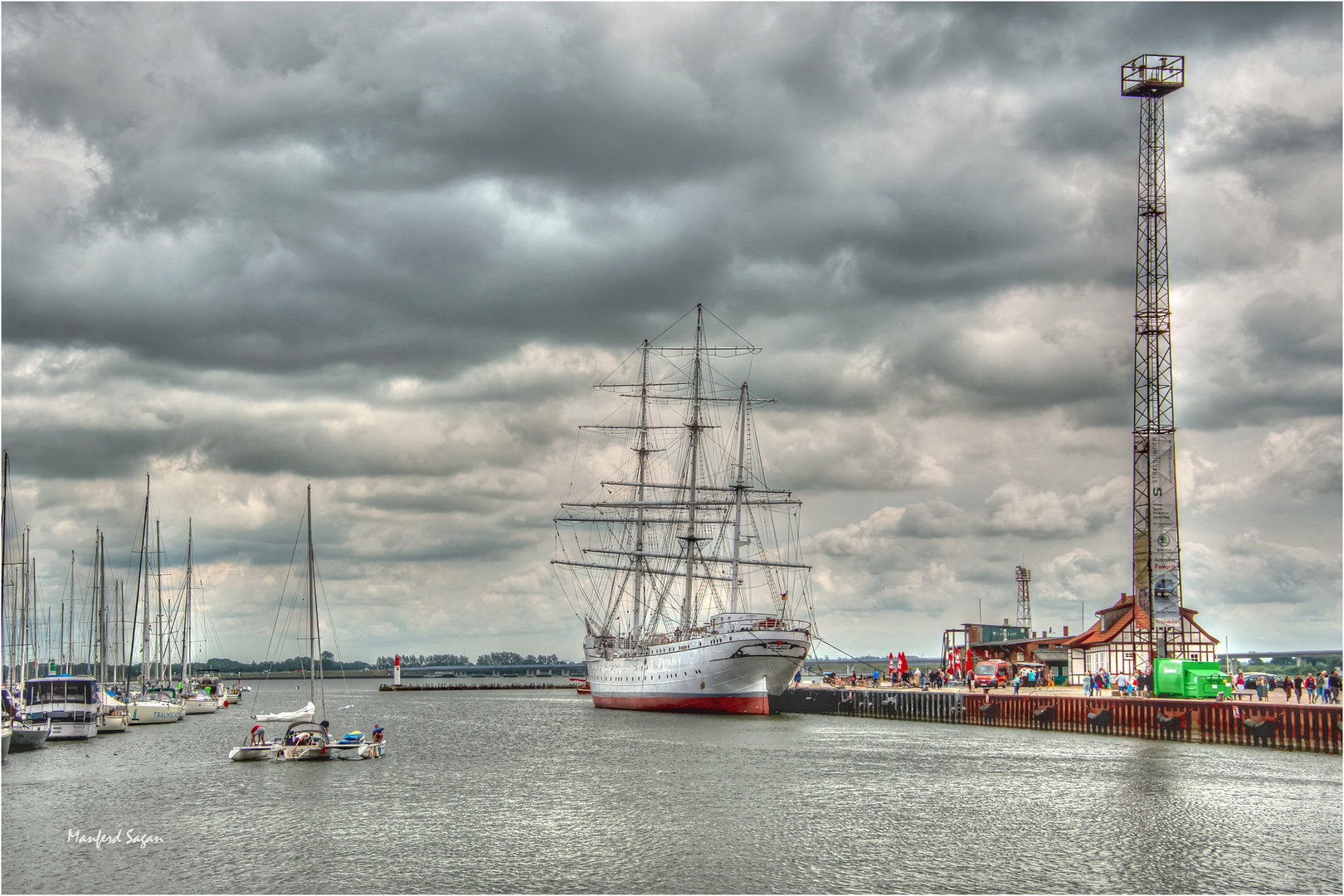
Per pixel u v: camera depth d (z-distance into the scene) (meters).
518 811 75.00
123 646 162.00
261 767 98.44
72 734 123.69
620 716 165.00
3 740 99.25
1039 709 121.62
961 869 58.62
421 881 56.91
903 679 167.00
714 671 149.88
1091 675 129.75
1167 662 112.00
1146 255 128.50
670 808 75.44
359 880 57.09
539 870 58.78
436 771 96.25
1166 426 126.75
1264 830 66.50
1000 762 95.62
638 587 194.00
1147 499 126.12
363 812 74.75
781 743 114.88
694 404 176.88
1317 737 93.00
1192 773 85.44
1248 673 139.00
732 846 63.78
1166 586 124.44
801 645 148.25
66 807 76.94
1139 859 60.44
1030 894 54.56
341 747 107.19
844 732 126.62
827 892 54.88
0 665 99.38
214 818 72.75
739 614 153.88
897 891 55.03
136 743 122.75
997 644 175.25
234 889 55.62
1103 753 98.56
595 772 94.12
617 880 56.91
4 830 68.94
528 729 145.88
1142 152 129.75
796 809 74.62
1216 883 56.22
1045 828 67.75
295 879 57.38
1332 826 67.44
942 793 79.88
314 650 106.44
